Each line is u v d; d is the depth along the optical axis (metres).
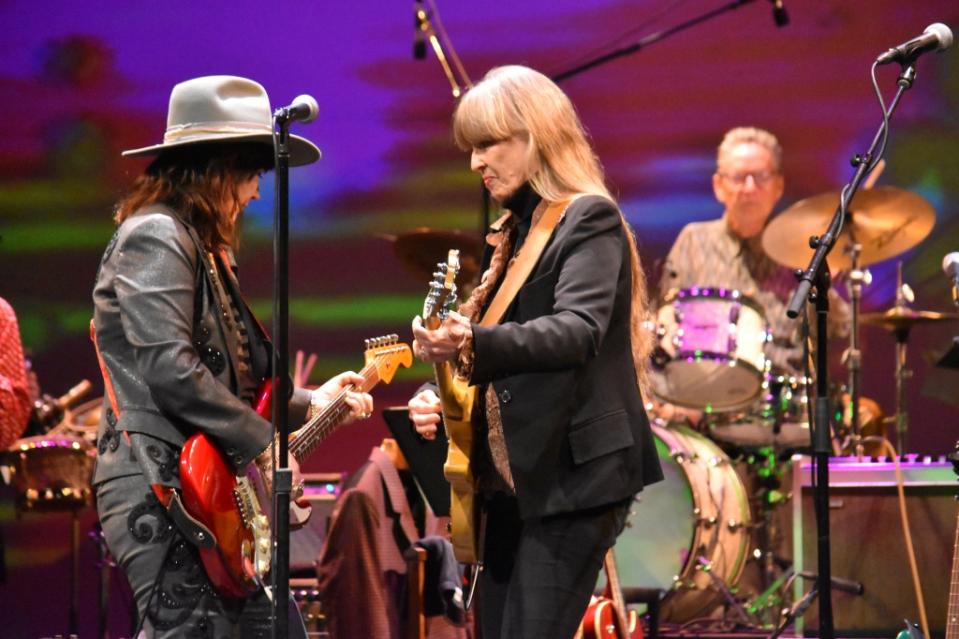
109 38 22.78
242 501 8.41
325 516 16.50
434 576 14.48
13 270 22.64
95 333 8.54
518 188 8.28
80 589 20.69
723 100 21.81
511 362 7.38
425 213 22.27
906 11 21.41
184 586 8.21
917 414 21.06
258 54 22.59
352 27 22.47
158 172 8.86
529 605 7.80
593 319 7.57
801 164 21.67
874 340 21.27
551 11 22.08
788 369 19.62
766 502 18.19
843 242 19.41
